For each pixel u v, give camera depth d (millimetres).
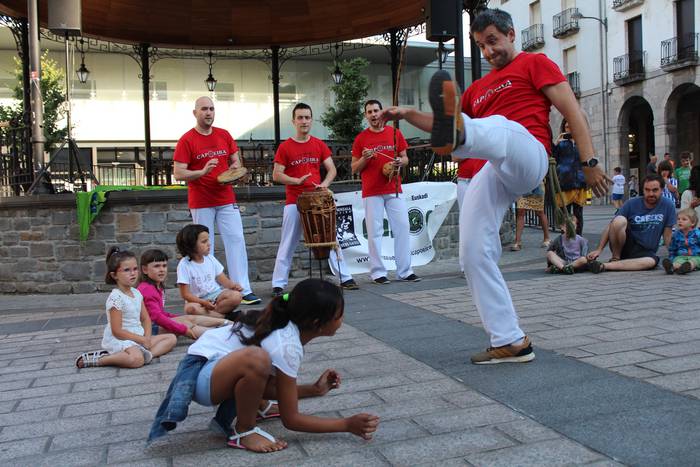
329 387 2662
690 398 2625
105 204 7402
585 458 2090
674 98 25891
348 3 11305
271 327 2312
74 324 5418
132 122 27906
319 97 30391
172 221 7531
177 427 2652
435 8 7582
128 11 11062
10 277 7629
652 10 26219
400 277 6980
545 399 2713
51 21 8070
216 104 29234
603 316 4410
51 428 2709
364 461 2174
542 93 3191
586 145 3090
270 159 11703
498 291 3305
